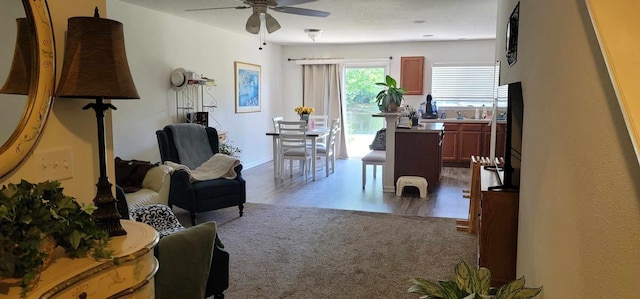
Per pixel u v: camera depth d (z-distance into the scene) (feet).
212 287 8.09
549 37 5.52
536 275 5.92
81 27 4.57
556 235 4.80
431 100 26.17
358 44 28.19
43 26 4.57
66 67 4.57
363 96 28.94
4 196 3.51
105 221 4.69
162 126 18.03
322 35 24.41
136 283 4.35
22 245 3.36
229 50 22.93
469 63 26.58
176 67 18.72
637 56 2.85
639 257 2.65
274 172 21.88
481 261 8.36
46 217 3.60
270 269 10.41
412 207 16.34
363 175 19.75
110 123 5.76
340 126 28.55
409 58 27.22
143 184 12.87
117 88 4.68
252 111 25.62
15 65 4.31
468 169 24.79
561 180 4.66
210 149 16.49
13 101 4.29
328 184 20.48
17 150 4.28
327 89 28.99
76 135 5.16
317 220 14.51
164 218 9.55
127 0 15.35
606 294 3.19
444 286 5.06
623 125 2.93
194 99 20.10
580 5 4.09
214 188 14.11
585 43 3.90
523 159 7.36
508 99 8.54
